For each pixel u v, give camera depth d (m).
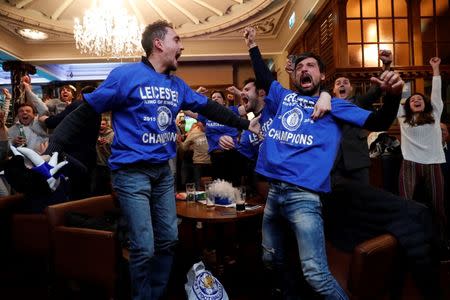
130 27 5.53
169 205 1.67
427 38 4.20
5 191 3.22
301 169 1.50
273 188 1.62
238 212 2.24
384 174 3.51
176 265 2.68
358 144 2.43
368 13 4.16
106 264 1.81
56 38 6.60
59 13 5.65
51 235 2.00
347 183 1.83
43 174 1.27
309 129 1.54
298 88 1.69
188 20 6.13
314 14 4.77
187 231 3.67
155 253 1.69
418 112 3.01
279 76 7.22
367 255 1.35
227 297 2.01
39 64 7.19
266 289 2.26
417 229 1.49
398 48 4.16
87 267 1.87
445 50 4.18
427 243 1.48
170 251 1.72
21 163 1.29
